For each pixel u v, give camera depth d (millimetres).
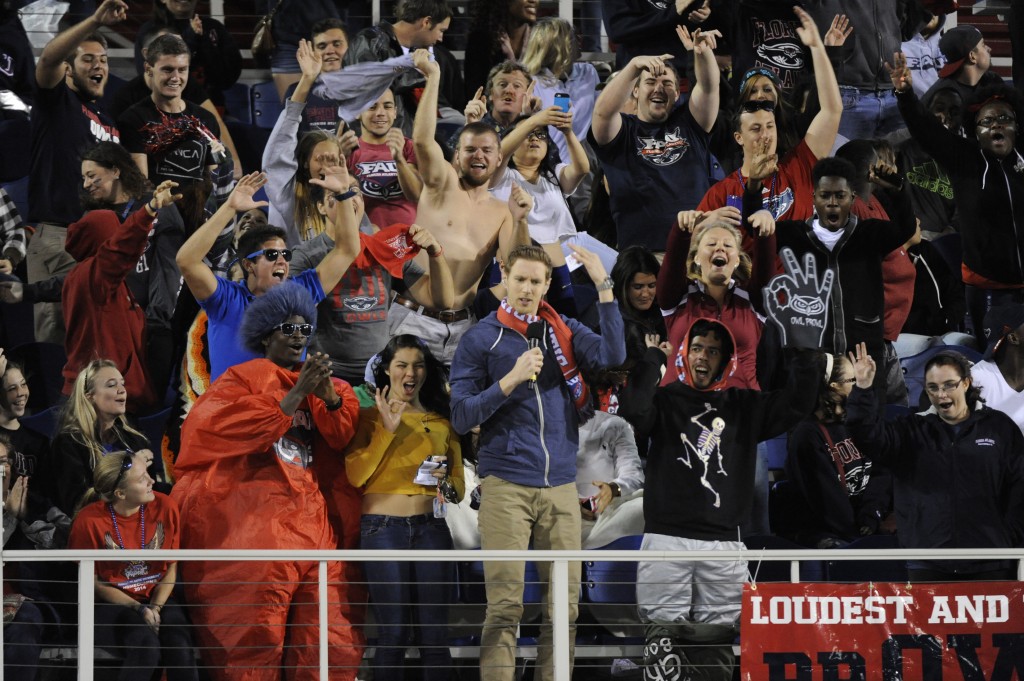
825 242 21781
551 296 22016
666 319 21016
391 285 20812
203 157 22969
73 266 22609
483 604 17500
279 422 16891
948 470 19375
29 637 16781
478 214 22016
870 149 22953
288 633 17047
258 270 19062
